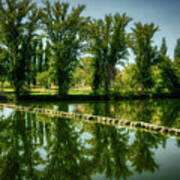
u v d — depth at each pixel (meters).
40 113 17.11
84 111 19.11
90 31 38.16
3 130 10.71
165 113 18.03
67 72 34.19
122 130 10.97
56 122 13.08
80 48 35.44
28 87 31.77
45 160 6.63
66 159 6.74
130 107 23.20
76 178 5.38
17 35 30.17
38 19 31.08
